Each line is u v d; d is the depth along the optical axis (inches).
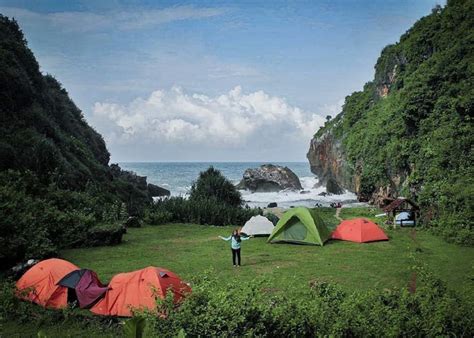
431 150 1350.9
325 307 320.2
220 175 1514.5
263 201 2290.8
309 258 721.0
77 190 1186.0
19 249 632.4
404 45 2377.0
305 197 2484.0
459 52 1574.8
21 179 911.7
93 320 419.5
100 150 2112.5
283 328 304.5
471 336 289.9
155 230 1058.1
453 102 1419.8
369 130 2386.8
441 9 2234.3
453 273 597.3
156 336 291.1
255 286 344.8
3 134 1117.1
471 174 1110.4
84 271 478.9
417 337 287.7
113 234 844.6
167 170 6446.9
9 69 1296.8
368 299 328.5
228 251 785.6
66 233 808.9
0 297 433.4
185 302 317.7
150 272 442.9
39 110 1403.8
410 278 573.3
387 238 901.2
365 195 2113.7
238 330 302.0
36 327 403.2
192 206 1227.2
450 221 930.7
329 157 3299.7
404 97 1759.4
